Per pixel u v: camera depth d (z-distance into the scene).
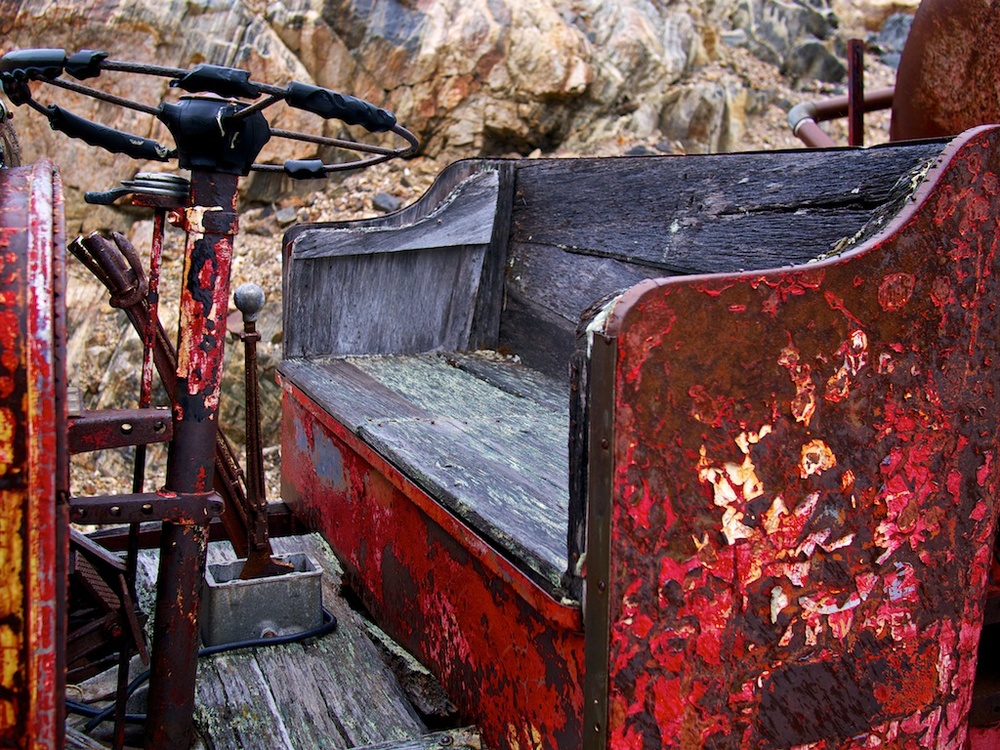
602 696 1.38
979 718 1.81
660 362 1.34
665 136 8.09
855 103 3.44
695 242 2.39
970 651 1.66
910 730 1.61
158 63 6.78
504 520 1.68
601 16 8.08
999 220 1.59
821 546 1.49
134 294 1.73
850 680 1.55
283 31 7.07
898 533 1.56
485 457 2.07
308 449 2.88
